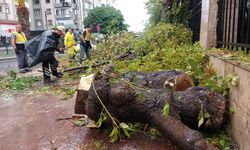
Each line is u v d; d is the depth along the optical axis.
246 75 2.39
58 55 16.58
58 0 57.84
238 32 3.53
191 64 4.12
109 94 3.13
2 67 12.48
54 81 7.41
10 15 43.00
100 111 3.26
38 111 4.54
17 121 4.05
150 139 3.11
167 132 2.78
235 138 2.72
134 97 3.08
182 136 2.57
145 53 7.28
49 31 7.04
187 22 8.99
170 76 3.59
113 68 3.55
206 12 4.90
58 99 5.34
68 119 4.01
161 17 14.45
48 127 3.72
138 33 10.85
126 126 3.00
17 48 9.57
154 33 7.62
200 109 2.93
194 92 3.06
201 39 5.54
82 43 9.92
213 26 4.71
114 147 2.97
